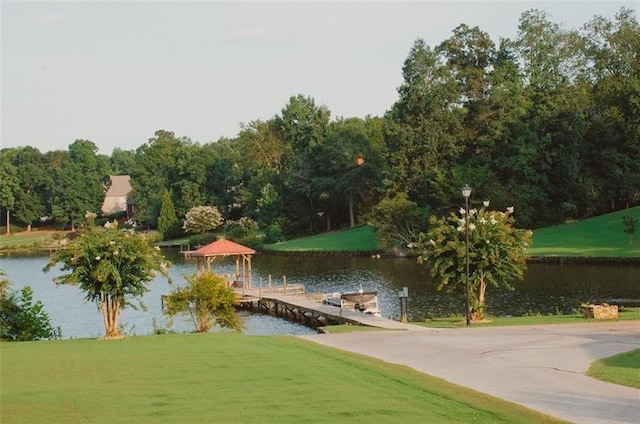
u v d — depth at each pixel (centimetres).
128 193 15100
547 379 1500
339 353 1903
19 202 13588
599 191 7825
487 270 3091
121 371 1585
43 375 1543
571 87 8525
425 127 8250
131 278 2698
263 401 1272
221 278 3272
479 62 8931
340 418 1152
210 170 12262
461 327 2727
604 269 5319
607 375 1523
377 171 9719
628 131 7781
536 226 7781
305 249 8525
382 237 7725
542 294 4300
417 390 1385
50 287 6025
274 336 2434
